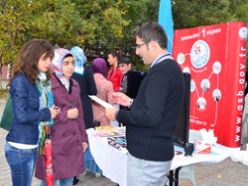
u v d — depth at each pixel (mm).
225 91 4613
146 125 2311
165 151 2406
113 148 3391
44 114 2830
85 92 4605
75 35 12609
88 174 5223
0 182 4887
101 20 13016
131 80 5086
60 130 3307
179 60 5336
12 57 12734
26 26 12438
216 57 4707
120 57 6605
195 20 17297
